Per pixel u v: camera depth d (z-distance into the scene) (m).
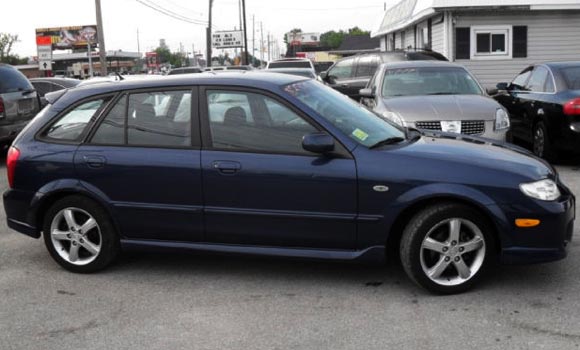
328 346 3.79
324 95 5.14
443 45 17.92
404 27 21.58
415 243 4.44
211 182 4.73
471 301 4.40
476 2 16.78
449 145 4.78
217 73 5.21
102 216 5.05
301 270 5.14
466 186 4.34
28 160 5.15
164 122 4.93
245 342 3.88
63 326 4.20
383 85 9.45
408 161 4.45
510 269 4.98
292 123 4.68
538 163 4.64
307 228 4.62
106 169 4.95
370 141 4.66
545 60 17.67
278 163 4.60
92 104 5.14
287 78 5.12
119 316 4.34
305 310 4.34
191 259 5.51
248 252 4.78
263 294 4.66
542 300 4.38
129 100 5.04
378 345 3.78
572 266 5.03
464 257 4.52
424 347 3.73
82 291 4.83
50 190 5.08
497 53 17.66
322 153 4.54
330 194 4.52
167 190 4.84
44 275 5.22
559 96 9.01
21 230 5.29
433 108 8.23
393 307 4.34
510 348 3.69
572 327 3.95
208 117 4.83
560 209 4.38
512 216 4.33
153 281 5.00
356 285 4.78
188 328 4.11
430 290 4.51
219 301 4.55
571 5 16.75
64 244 5.25
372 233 4.52
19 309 4.51
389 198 4.43
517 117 10.40
